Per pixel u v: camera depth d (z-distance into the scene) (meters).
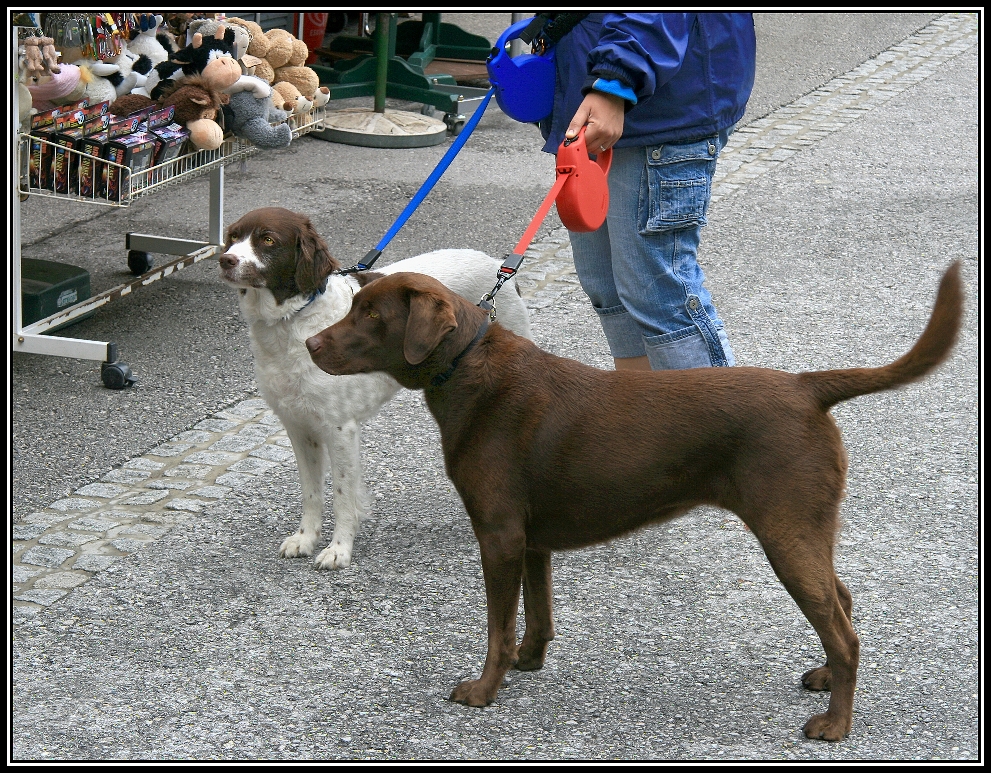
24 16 5.63
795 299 7.37
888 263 7.98
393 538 4.77
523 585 3.82
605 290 4.98
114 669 3.85
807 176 9.83
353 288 4.66
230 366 6.44
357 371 3.63
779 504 3.38
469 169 10.05
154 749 3.46
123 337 6.73
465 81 11.82
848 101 12.05
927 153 10.42
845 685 3.49
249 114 6.71
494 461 3.54
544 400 3.54
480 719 3.62
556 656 3.96
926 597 4.31
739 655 3.97
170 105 6.29
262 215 4.32
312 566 4.55
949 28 15.19
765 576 4.47
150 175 6.20
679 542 4.71
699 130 4.46
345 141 10.55
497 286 3.78
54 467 5.28
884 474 5.26
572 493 3.54
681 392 3.49
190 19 6.89
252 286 4.30
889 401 6.00
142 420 5.79
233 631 4.09
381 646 4.02
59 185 5.89
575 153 4.09
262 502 5.06
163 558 4.58
